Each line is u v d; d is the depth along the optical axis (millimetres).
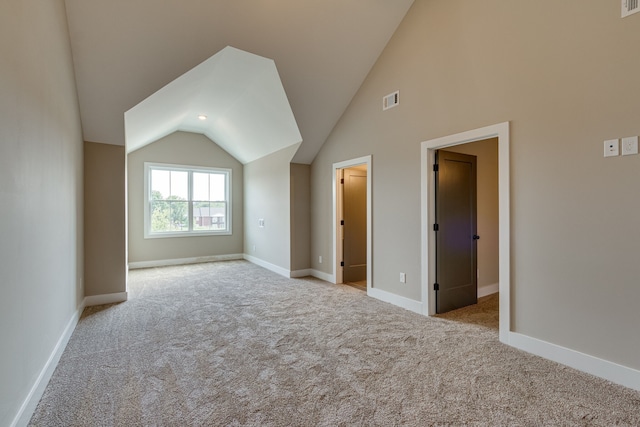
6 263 1451
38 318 1916
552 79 2395
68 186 2797
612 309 2107
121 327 3115
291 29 3416
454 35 3123
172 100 4250
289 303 3932
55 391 2006
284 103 4375
